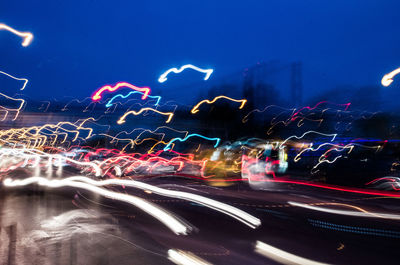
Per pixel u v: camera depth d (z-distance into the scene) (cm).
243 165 1883
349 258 536
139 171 2275
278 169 1939
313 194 1359
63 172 2461
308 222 801
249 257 534
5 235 622
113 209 898
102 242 589
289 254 552
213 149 2208
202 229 707
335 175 1733
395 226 745
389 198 1230
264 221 809
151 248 562
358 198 1246
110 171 2294
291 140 3055
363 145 1917
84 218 786
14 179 1780
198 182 1839
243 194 1355
